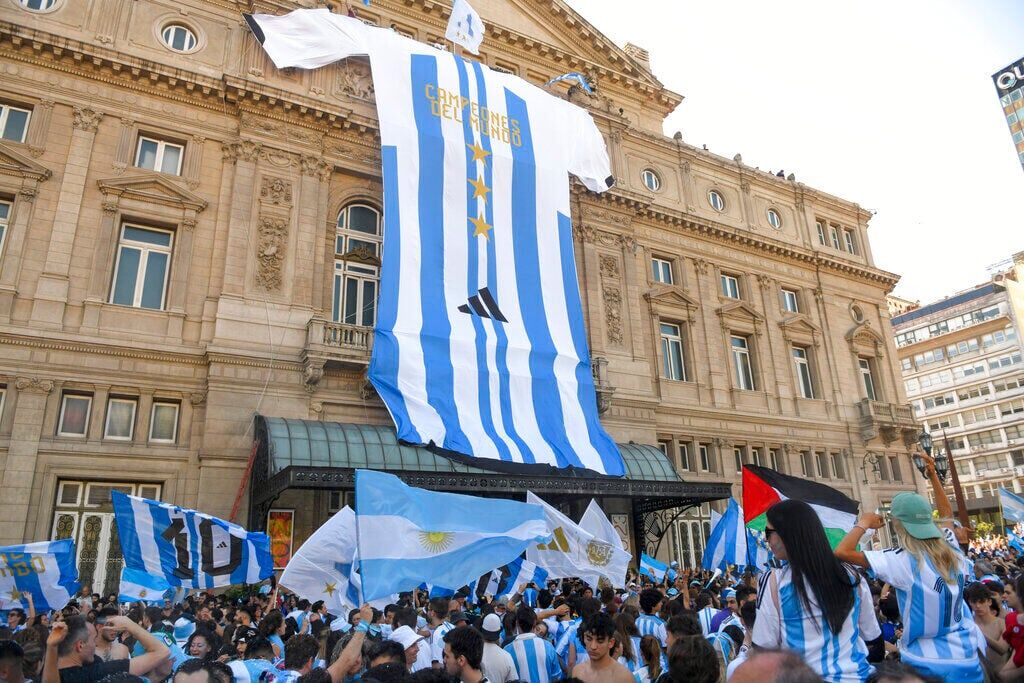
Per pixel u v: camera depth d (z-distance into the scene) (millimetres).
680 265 34000
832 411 36188
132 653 8156
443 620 10320
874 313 40906
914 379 93625
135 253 22406
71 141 21953
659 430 30031
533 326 25641
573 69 34281
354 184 26469
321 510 21719
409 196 24688
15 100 21688
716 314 34219
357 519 7910
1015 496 20828
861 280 40812
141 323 21344
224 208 23562
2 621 10211
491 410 23438
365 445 20906
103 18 23578
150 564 10023
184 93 24031
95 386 20297
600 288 30172
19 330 19500
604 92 35594
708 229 35031
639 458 26344
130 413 20812
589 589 16266
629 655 7770
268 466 19406
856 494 35125
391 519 8094
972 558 18016
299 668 6867
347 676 6699
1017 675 5789
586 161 30406
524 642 7609
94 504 19719
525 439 23438
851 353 38594
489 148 27109
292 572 8664
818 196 41188
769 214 39281
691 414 31250
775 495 11469
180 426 21078
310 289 23797
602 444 25234
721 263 35469
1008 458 82312
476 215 25906
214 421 20984
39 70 22188
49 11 22859
